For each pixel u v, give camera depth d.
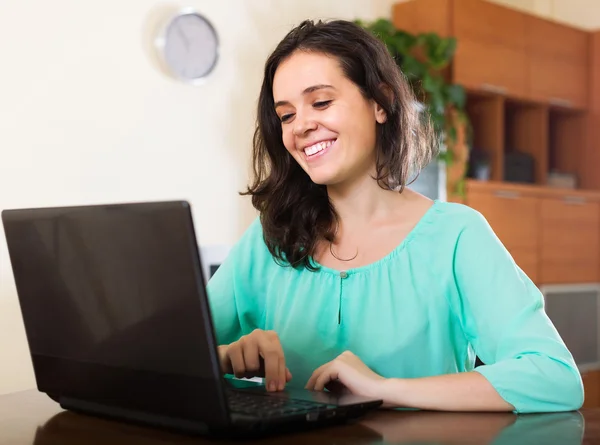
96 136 3.08
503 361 1.18
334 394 1.14
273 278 1.51
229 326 1.54
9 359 2.83
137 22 3.21
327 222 1.47
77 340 1.04
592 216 4.90
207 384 0.88
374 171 1.44
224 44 3.49
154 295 0.90
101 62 3.10
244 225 3.56
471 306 1.34
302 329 1.43
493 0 5.06
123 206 0.91
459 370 1.42
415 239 1.41
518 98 4.54
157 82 3.27
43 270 1.05
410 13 4.24
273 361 1.24
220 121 3.48
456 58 4.16
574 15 5.34
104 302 0.97
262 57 3.64
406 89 1.44
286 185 1.49
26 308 1.11
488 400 1.12
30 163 2.90
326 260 1.46
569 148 5.20
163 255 0.88
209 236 3.43
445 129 3.98
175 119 3.32
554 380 1.15
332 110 1.36
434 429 0.99
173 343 0.90
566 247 4.72
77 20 3.02
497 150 4.43
